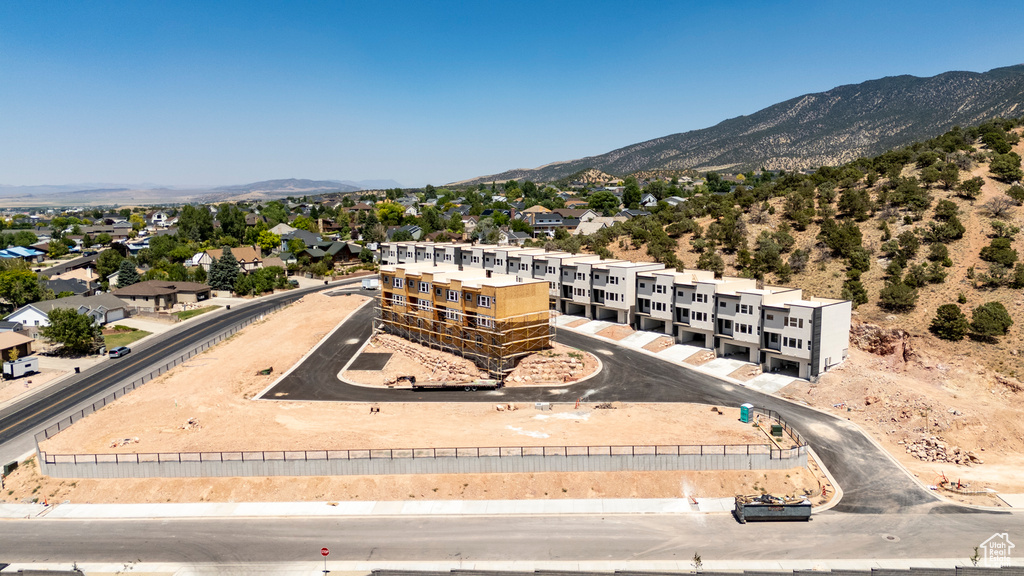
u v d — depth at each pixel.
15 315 105.56
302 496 51.53
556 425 60.97
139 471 53.56
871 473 54.41
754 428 60.50
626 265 101.06
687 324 87.69
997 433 63.88
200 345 95.88
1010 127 154.62
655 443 55.81
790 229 124.62
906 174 133.62
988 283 92.31
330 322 103.38
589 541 45.19
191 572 42.34
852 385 70.62
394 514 49.22
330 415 65.31
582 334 96.38
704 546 44.28
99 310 111.19
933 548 43.78
